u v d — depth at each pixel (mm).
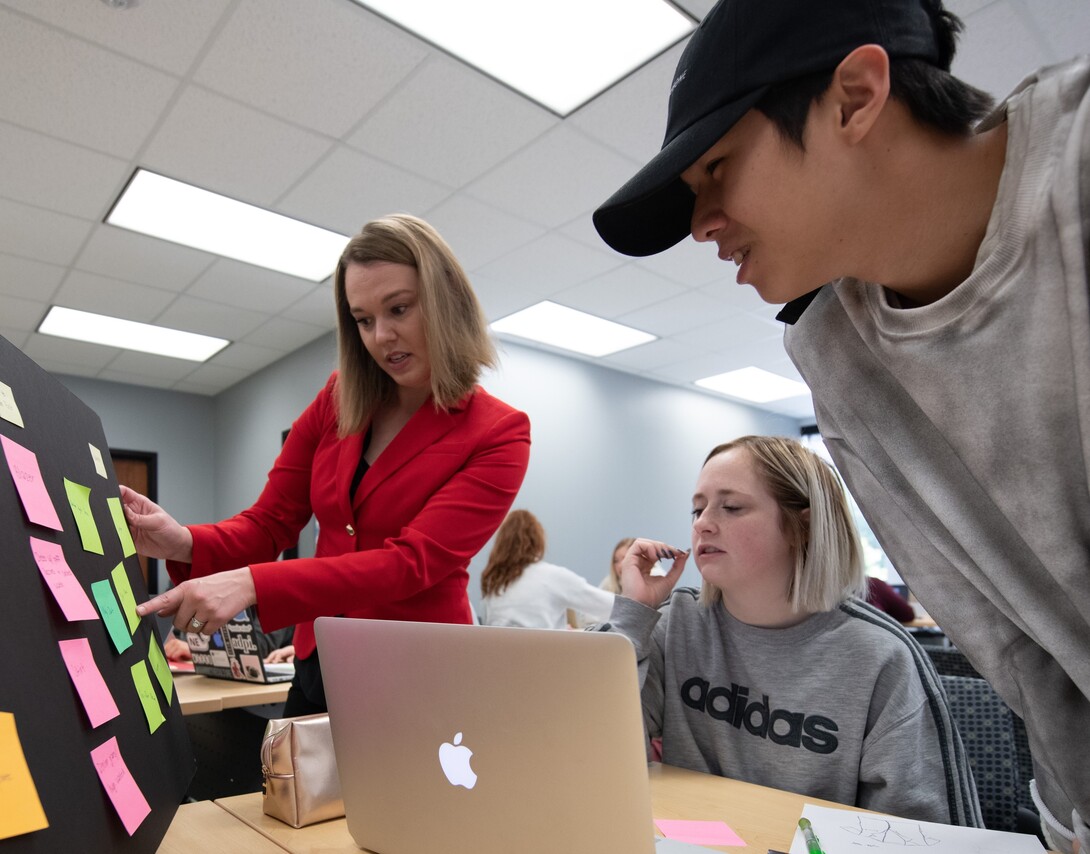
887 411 737
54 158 2846
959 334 589
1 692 418
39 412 633
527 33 2246
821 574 998
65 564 578
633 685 515
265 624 891
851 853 662
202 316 4684
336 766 796
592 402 5746
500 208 3297
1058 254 517
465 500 1081
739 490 1032
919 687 937
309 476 1294
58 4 2066
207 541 1113
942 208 577
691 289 4262
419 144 2799
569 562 5332
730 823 772
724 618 1100
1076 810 660
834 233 590
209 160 2887
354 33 2221
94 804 508
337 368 1250
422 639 635
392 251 1108
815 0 555
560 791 558
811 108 555
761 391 6746
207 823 806
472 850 615
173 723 843
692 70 615
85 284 4113
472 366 1153
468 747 610
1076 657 613
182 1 2072
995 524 655
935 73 563
